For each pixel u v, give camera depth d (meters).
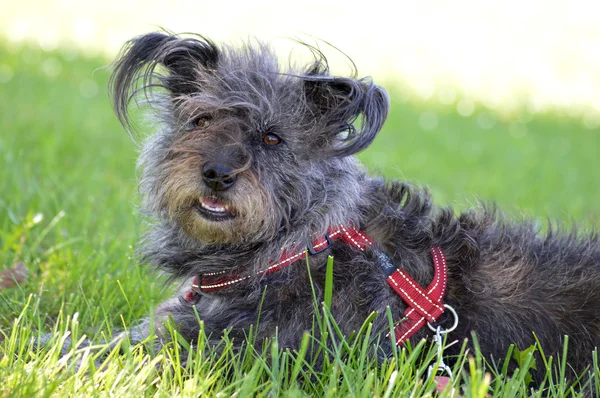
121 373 3.19
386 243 3.99
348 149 3.75
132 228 5.70
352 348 3.43
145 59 4.19
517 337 3.81
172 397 3.15
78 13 20.38
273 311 3.76
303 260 3.84
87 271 4.83
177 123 4.16
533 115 15.46
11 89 10.92
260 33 19.61
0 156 6.88
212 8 22.97
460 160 10.66
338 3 26.44
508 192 9.05
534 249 4.15
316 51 4.13
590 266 4.09
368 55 19.61
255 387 3.19
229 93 4.00
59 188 6.39
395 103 14.66
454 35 23.95
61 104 10.42
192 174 3.82
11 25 17.55
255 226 3.84
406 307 3.84
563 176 10.40
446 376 3.62
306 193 3.93
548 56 22.45
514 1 30.31
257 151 3.92
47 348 3.55
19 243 5.05
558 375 3.80
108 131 9.33
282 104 3.99
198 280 4.02
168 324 3.79
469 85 17.81
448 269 3.95
